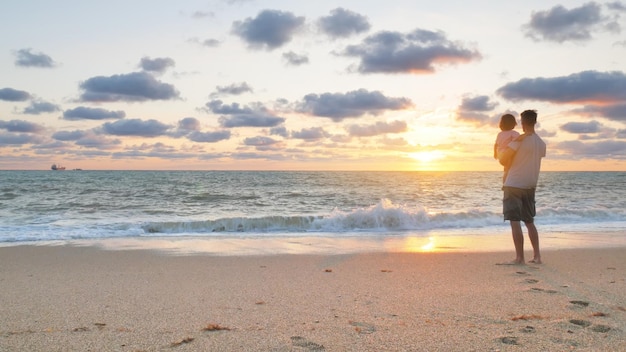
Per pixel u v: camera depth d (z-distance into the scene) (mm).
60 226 11469
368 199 25547
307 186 43094
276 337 3088
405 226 12227
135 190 34812
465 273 5469
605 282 4906
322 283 4926
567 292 4414
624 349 2791
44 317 3598
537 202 23250
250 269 5859
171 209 19906
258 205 22203
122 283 4965
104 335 3139
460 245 8477
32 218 15617
